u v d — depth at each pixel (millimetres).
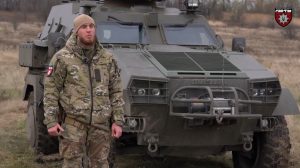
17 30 44938
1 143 9344
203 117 6258
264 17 51250
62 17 9031
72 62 4957
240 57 7355
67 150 5023
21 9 57156
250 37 43031
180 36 8125
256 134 7402
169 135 6641
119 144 7078
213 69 6746
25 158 8414
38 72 8922
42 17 52531
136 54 7090
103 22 7961
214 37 8320
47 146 8609
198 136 6703
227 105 6340
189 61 6941
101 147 5117
